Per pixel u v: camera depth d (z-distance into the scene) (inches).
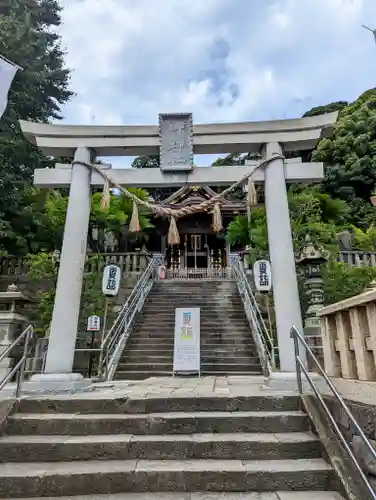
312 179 214.4
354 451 106.0
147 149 225.5
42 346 347.6
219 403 143.8
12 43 522.6
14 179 507.8
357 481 99.2
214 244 914.1
